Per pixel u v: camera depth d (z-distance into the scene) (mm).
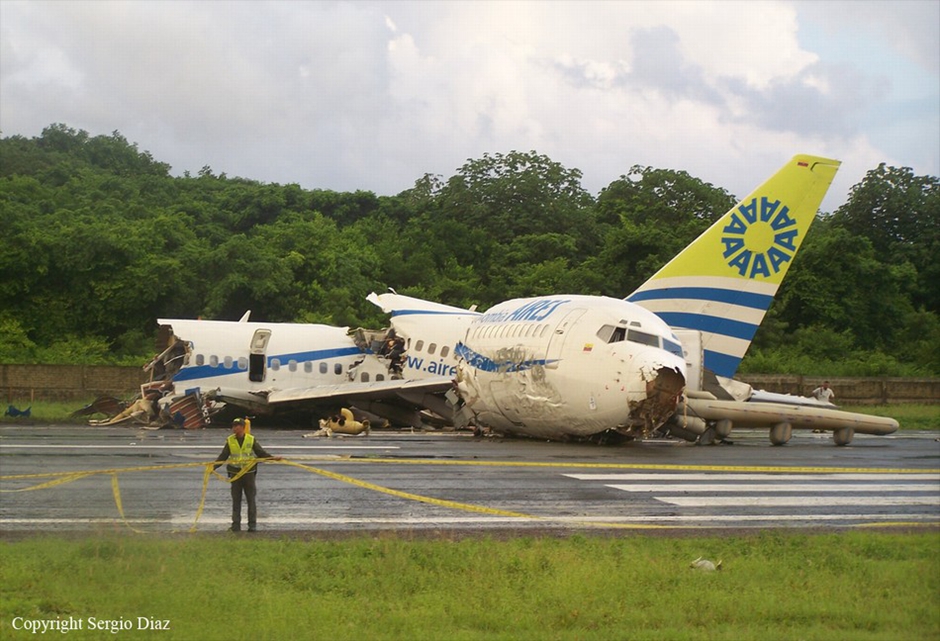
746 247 50562
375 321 92312
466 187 131625
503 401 47969
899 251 117562
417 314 61469
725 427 49750
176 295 90125
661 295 51406
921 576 19672
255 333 60500
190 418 55000
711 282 50812
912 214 120375
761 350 97812
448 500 27984
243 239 97625
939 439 57781
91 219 100625
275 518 24781
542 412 45875
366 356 61031
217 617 15969
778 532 24156
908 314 106938
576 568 19219
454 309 62594
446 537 22562
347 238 111438
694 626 16234
